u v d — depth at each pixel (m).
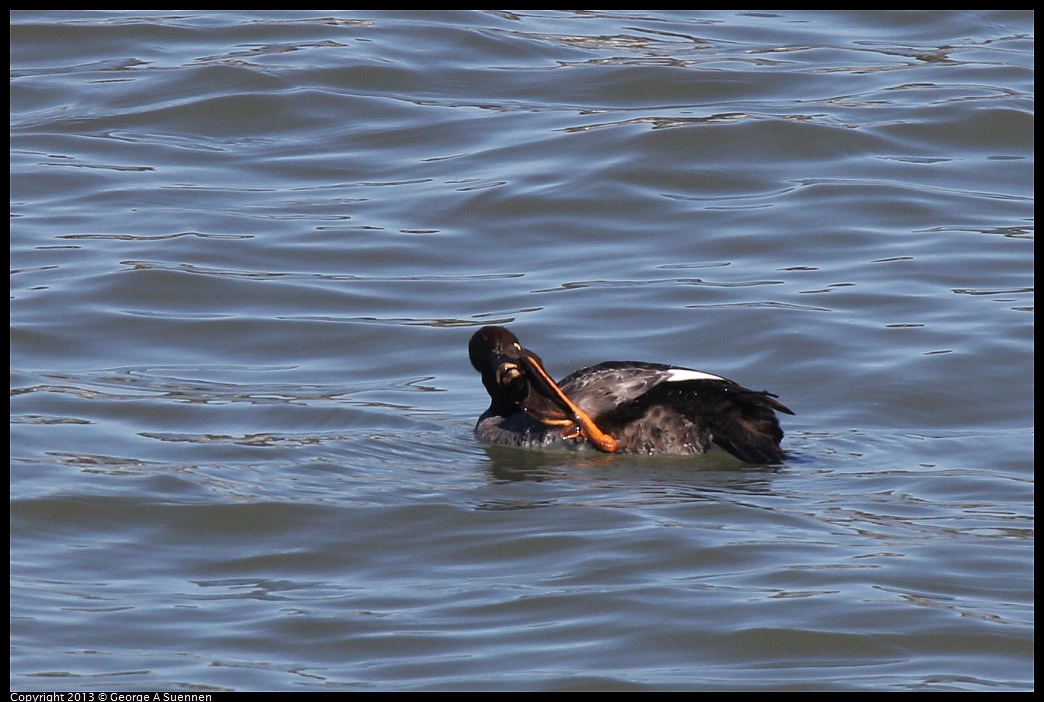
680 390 13.74
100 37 26.41
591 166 21.48
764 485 12.95
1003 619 10.44
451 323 17.41
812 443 14.15
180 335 17.19
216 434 14.45
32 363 16.44
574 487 12.95
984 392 15.31
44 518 12.38
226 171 21.97
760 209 20.31
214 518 12.41
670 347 16.61
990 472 13.28
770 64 25.31
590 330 17.08
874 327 16.84
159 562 11.71
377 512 12.47
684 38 26.77
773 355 16.27
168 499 12.70
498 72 25.12
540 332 17.03
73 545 11.98
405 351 16.78
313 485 13.05
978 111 22.91
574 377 14.20
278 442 14.20
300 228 20.03
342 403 15.30
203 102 23.91
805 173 21.41
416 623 10.57
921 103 23.39
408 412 15.14
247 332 17.27
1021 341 16.34
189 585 11.32
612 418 13.84
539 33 26.84
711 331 16.91
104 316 17.55
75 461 13.62
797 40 26.66
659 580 11.03
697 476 13.20
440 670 9.93
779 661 9.98
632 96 24.11
